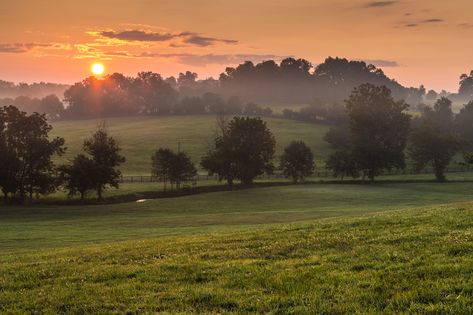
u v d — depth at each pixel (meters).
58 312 11.12
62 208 68.94
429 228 18.00
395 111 107.31
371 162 103.19
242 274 13.35
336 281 12.00
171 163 89.31
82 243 31.53
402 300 10.23
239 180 105.88
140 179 104.25
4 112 76.00
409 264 12.88
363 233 18.27
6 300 12.19
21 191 77.12
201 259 15.77
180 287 12.40
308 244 16.92
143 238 31.86
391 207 63.88
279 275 12.86
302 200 76.00
